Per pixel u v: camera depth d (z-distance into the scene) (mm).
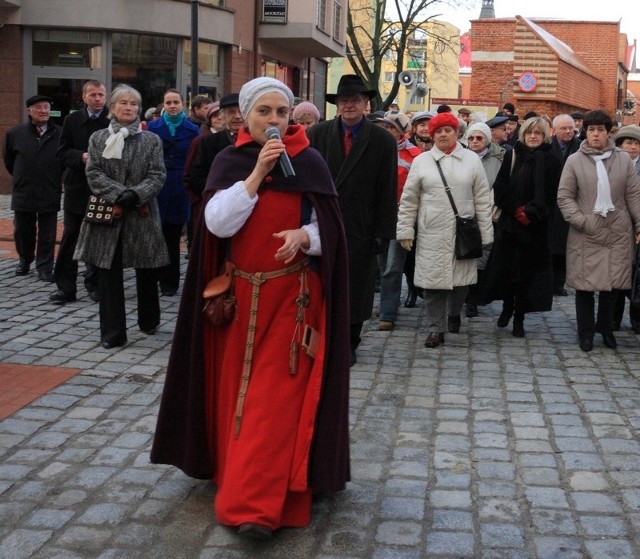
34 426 5352
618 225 7258
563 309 9195
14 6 18656
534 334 8008
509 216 7594
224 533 4039
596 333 8133
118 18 18938
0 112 19203
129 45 19484
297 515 4066
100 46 19203
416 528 4117
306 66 28172
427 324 8336
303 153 4090
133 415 5574
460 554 3889
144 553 3869
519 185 7566
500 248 7699
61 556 3840
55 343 7234
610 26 35906
